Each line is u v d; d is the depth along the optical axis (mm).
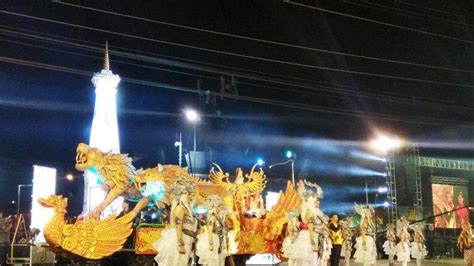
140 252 14102
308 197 16312
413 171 39875
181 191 13000
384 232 33469
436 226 40406
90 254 13141
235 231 16188
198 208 15188
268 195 26906
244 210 17641
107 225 13500
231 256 16109
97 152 14344
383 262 30828
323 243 17156
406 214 38656
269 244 17188
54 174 25734
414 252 24906
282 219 17359
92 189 17969
